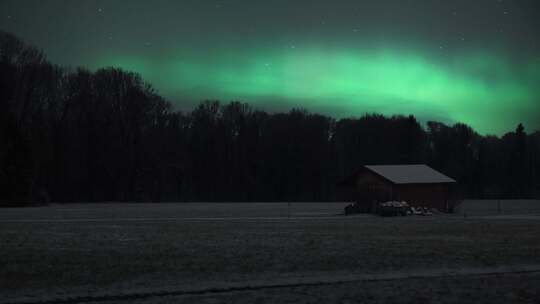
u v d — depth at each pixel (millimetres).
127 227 49094
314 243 37062
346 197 142375
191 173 138125
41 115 114375
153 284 22062
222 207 97750
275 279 23328
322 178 142250
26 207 96250
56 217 63750
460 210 88750
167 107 130000
